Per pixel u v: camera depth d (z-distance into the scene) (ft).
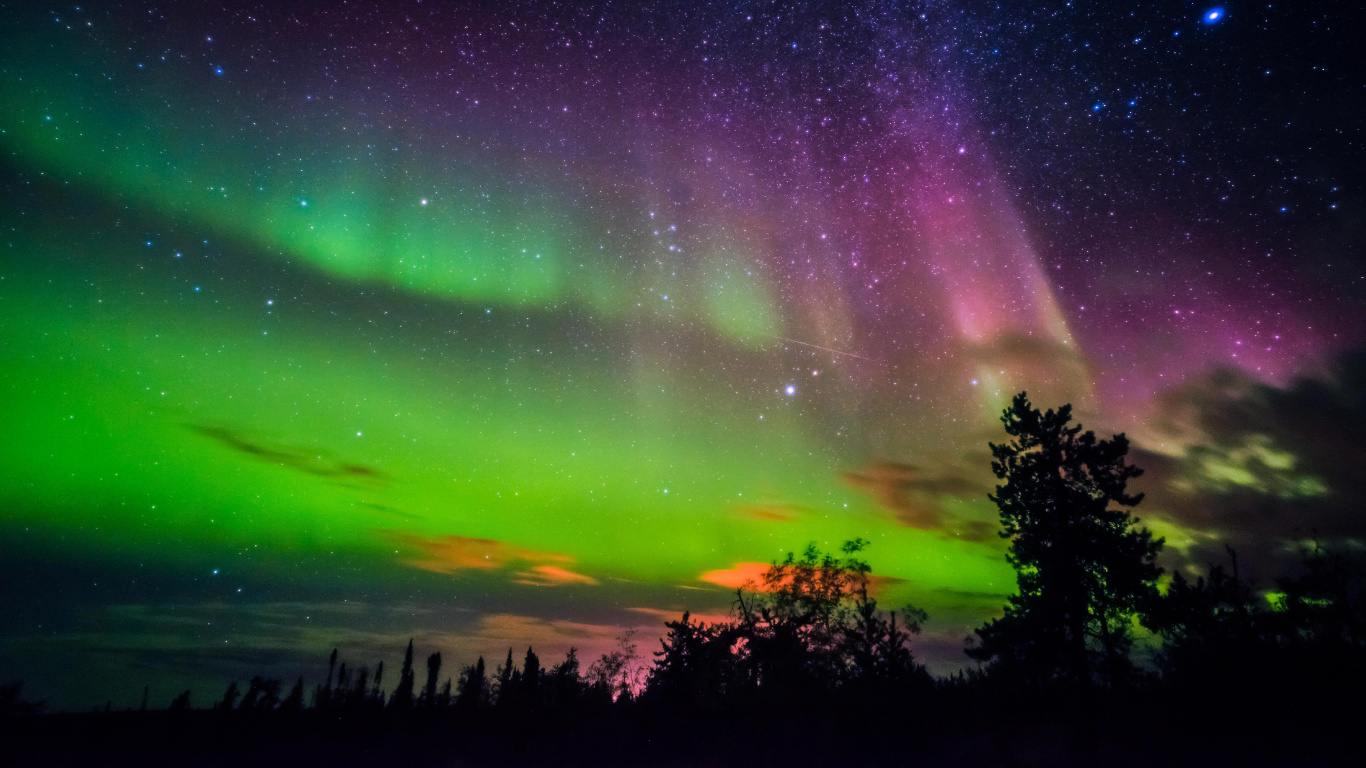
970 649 63.93
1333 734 45.91
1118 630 61.26
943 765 51.13
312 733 74.23
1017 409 68.44
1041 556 62.75
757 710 62.18
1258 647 54.44
